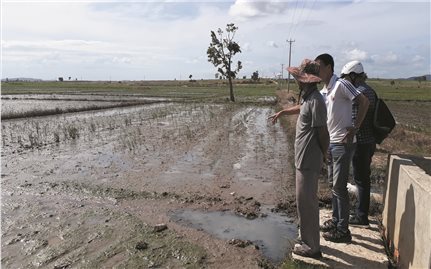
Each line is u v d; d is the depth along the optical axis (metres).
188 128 17.77
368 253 4.71
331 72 5.07
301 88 4.51
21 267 4.75
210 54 39.69
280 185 8.45
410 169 4.46
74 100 38.66
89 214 6.55
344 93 4.75
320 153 4.42
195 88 80.69
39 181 8.69
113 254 5.07
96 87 79.00
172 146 13.38
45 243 5.40
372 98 5.21
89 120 21.41
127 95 49.56
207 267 4.75
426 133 16.19
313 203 4.50
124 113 25.73
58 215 6.50
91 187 8.18
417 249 3.74
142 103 34.31
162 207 6.97
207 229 5.98
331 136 4.93
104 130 17.48
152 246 5.31
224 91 65.56
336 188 4.95
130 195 7.64
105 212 6.66
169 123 20.30
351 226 5.58
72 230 5.85
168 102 36.97
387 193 5.33
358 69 5.27
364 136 5.26
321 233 5.35
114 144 13.80
